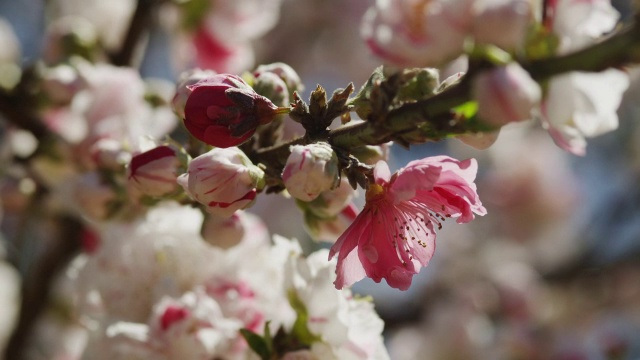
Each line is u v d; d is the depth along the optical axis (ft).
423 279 3.81
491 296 3.59
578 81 1.45
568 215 4.02
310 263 1.62
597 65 1.38
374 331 1.62
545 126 1.48
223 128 1.47
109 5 2.53
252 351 1.62
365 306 1.63
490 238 4.08
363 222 1.48
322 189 1.43
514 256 4.01
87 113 1.95
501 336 3.32
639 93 3.89
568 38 1.42
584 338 3.46
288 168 1.43
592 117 1.48
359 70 3.61
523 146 4.10
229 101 1.47
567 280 3.76
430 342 3.31
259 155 1.52
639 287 3.75
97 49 2.18
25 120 2.06
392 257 1.48
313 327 1.61
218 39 2.26
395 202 1.45
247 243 1.74
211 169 1.47
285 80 1.62
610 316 3.76
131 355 1.65
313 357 1.60
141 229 1.76
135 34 2.22
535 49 1.41
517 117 1.37
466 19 1.42
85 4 2.53
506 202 4.05
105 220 1.82
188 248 1.74
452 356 3.29
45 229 2.41
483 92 1.37
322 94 1.47
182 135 2.10
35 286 2.23
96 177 1.82
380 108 1.44
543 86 1.45
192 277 1.74
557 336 3.32
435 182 1.44
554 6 1.42
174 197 1.59
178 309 1.66
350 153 1.52
